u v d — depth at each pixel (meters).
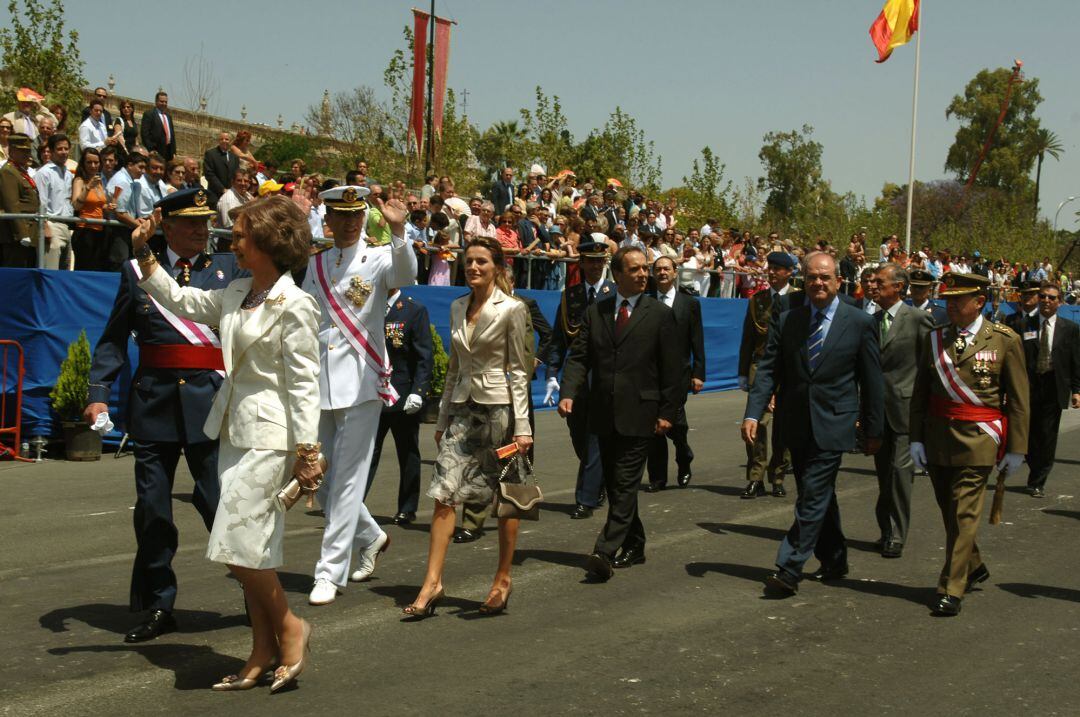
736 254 21.55
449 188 16.41
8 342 9.92
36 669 4.70
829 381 6.29
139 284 4.79
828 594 6.37
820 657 5.17
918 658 5.20
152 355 5.11
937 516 8.78
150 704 4.33
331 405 5.84
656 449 9.79
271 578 4.43
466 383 5.76
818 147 63.44
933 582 6.71
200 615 5.55
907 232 26.89
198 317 4.79
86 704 4.30
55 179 11.30
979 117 82.06
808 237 39.62
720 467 11.28
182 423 5.09
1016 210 52.75
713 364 19.20
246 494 4.33
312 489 4.42
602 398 6.55
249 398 4.39
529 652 5.11
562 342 8.97
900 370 7.40
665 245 18.83
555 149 28.69
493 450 5.70
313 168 27.97
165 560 5.16
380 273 5.94
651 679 4.79
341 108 31.95
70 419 10.23
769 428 9.50
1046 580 6.84
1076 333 9.98
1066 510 9.34
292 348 4.36
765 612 5.93
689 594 6.26
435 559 5.69
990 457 6.04
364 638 5.26
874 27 27.20
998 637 5.57
